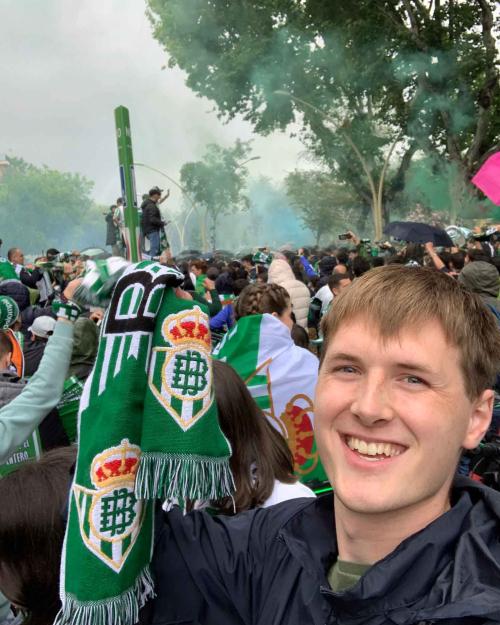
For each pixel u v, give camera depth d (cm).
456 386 100
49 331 443
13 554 158
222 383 212
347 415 101
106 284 137
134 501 120
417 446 98
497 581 92
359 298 103
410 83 2503
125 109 298
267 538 124
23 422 225
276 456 219
